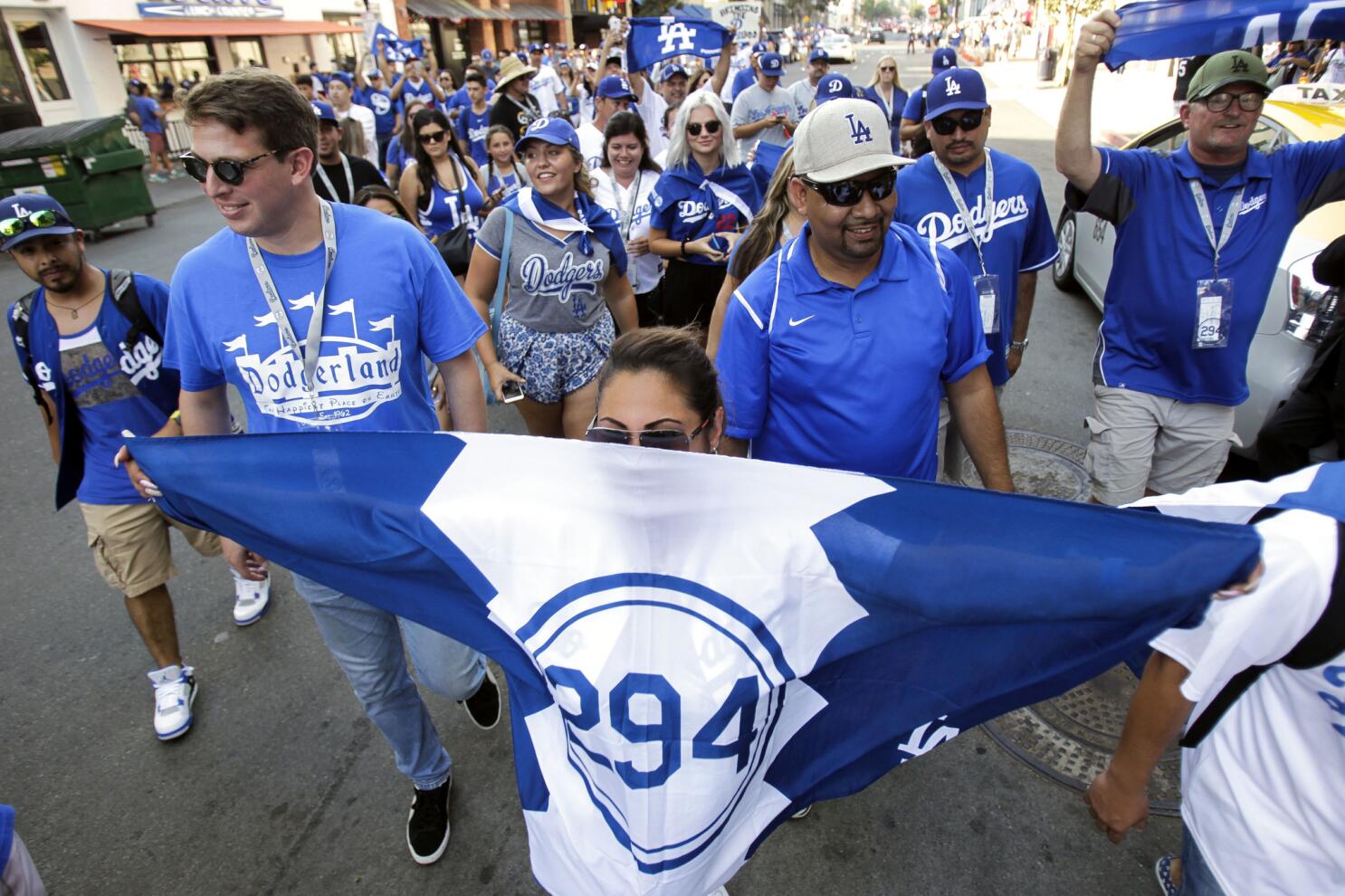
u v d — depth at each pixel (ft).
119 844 8.16
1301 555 3.79
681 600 4.33
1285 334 11.21
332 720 9.64
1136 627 4.02
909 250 6.55
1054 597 3.98
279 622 11.37
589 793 4.55
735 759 4.33
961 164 9.82
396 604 4.84
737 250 9.30
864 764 4.73
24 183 35.24
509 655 4.72
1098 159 9.33
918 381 6.36
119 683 10.41
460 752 8.97
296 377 6.03
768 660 4.33
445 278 6.55
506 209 11.21
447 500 4.56
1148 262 9.48
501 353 11.83
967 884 7.30
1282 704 4.27
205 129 5.22
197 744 9.36
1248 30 8.32
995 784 8.22
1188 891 5.22
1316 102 13.65
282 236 5.80
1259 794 4.46
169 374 8.98
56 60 57.98
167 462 4.86
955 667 4.40
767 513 4.31
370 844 8.03
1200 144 9.00
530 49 75.46
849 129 5.80
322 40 82.79
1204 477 10.32
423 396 6.70
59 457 9.00
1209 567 3.79
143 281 8.77
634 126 15.49
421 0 99.66
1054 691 4.35
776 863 7.55
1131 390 10.00
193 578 12.44
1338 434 9.39
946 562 4.11
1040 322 20.58
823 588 4.29
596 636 4.36
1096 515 4.00
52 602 12.19
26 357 8.52
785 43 155.22
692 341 5.08
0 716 9.93
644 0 108.88
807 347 6.38
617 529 4.39
